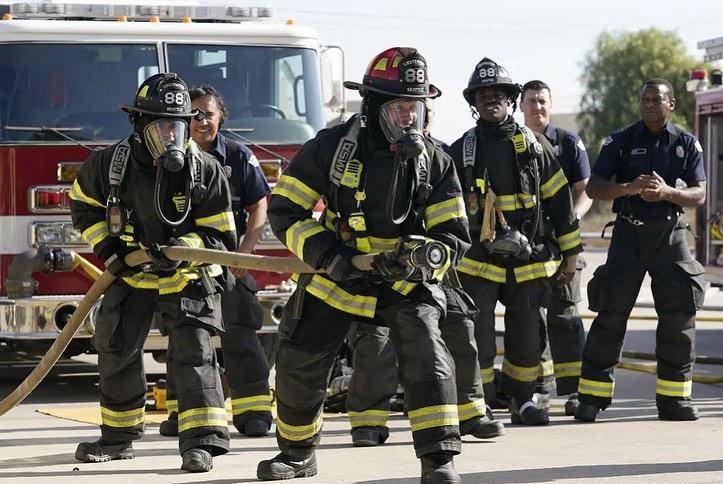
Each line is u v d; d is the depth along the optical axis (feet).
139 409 50.24
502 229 56.59
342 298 42.19
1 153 68.80
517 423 60.23
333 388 65.26
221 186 47.96
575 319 65.41
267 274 71.82
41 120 69.36
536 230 57.41
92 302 48.14
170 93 45.39
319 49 75.15
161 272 47.62
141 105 45.52
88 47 70.44
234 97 72.59
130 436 50.34
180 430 48.08
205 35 72.33
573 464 48.96
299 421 45.06
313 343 43.29
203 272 47.70
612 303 61.21
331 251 40.63
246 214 59.98
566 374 65.10
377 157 41.24
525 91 65.46
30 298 68.13
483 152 56.90
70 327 48.70
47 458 51.52
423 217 42.11
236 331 58.03
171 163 44.57
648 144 61.98
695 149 61.77
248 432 57.57
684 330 61.62
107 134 70.13
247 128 72.18
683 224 62.03
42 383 79.71
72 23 70.28
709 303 150.41
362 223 41.29
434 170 41.96
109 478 46.70
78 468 48.83
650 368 82.43
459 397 55.26
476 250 57.41
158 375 84.69
